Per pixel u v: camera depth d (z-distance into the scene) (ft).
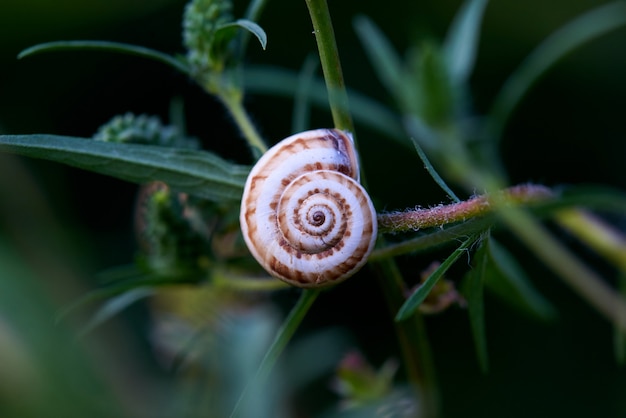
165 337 0.77
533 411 0.98
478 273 0.54
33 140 0.53
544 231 0.79
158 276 0.62
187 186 0.55
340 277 0.53
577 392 0.99
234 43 0.61
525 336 1.02
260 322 0.75
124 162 0.54
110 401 0.72
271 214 0.53
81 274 0.92
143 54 0.59
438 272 0.51
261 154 0.60
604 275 1.02
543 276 1.05
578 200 0.68
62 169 1.02
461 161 0.84
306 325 1.01
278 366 0.75
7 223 0.91
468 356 1.01
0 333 0.72
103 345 0.80
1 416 0.69
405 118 0.86
